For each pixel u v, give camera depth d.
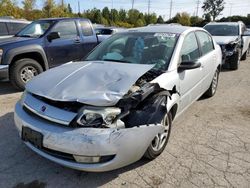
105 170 2.73
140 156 2.96
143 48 4.05
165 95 3.21
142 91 2.97
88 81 3.06
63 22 7.19
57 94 2.87
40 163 3.26
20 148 3.59
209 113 5.05
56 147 2.70
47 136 2.72
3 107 5.13
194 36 4.75
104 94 2.80
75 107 2.78
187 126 4.43
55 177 3.01
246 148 3.74
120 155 2.71
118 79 3.06
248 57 12.91
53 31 6.89
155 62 3.78
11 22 8.88
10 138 3.86
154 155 3.32
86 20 7.85
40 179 2.97
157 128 2.96
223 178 3.05
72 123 2.67
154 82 3.26
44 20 7.26
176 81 3.65
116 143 2.65
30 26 7.30
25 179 2.97
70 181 2.95
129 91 3.00
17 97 5.83
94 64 3.68
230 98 6.00
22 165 3.22
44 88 3.04
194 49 4.62
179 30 4.46
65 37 7.12
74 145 2.61
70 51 7.19
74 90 2.90
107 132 2.63
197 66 3.73
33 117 2.95
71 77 3.21
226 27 10.65
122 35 4.52
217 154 3.56
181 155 3.51
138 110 2.91
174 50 3.91
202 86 5.02
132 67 3.43
